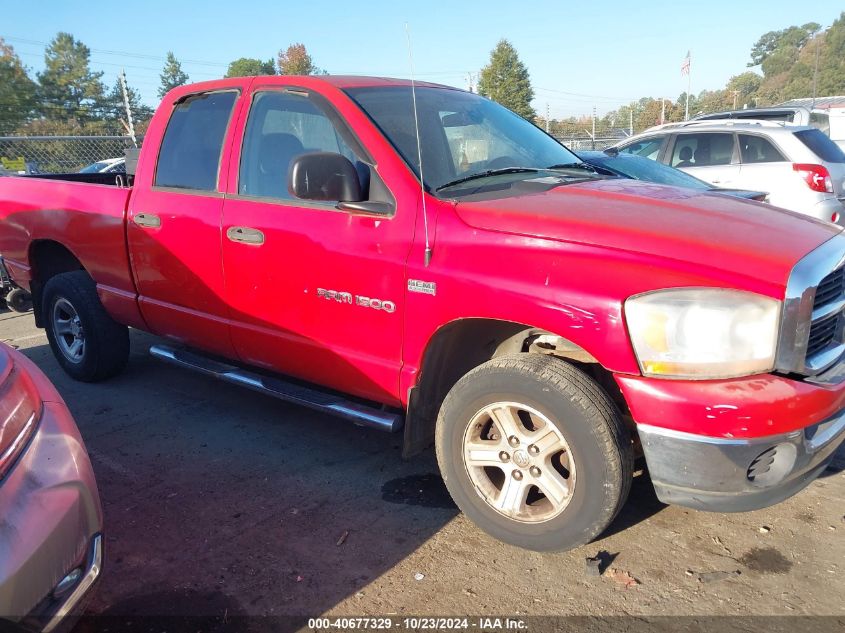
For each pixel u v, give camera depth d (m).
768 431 2.38
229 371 4.03
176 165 4.04
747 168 8.42
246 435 4.15
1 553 1.89
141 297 4.31
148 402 4.64
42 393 2.41
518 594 2.69
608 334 2.50
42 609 2.00
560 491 2.78
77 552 2.14
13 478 2.04
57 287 4.82
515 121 4.20
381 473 3.68
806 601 2.62
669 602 2.63
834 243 2.70
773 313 2.37
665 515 3.21
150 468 3.75
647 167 6.85
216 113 3.90
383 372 3.19
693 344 2.41
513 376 2.76
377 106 3.43
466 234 2.85
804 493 3.37
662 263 2.47
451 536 3.09
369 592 2.72
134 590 2.75
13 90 56.38
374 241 3.10
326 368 3.45
